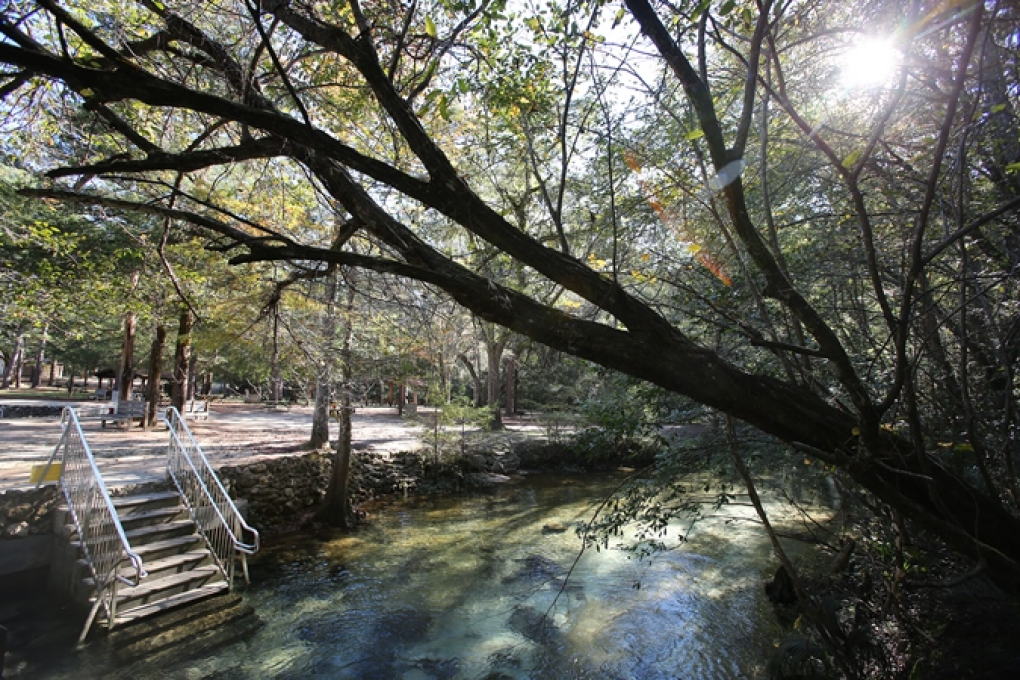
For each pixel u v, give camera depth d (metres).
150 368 18.27
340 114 5.20
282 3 3.10
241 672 6.21
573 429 19.38
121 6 4.76
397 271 2.93
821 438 3.01
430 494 15.68
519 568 9.64
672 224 4.68
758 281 4.71
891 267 4.46
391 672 6.30
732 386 2.97
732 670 6.26
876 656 4.93
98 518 6.94
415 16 4.31
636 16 2.64
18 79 3.74
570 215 5.77
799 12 3.72
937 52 3.46
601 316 5.21
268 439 16.88
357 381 11.45
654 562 9.70
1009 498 4.60
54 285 11.36
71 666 5.99
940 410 4.95
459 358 20.72
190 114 4.86
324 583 8.88
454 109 5.56
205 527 8.39
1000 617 4.85
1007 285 4.04
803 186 5.09
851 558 6.64
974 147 3.56
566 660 6.59
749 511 11.85
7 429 16.36
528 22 3.80
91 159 5.66
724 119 4.92
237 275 8.97
